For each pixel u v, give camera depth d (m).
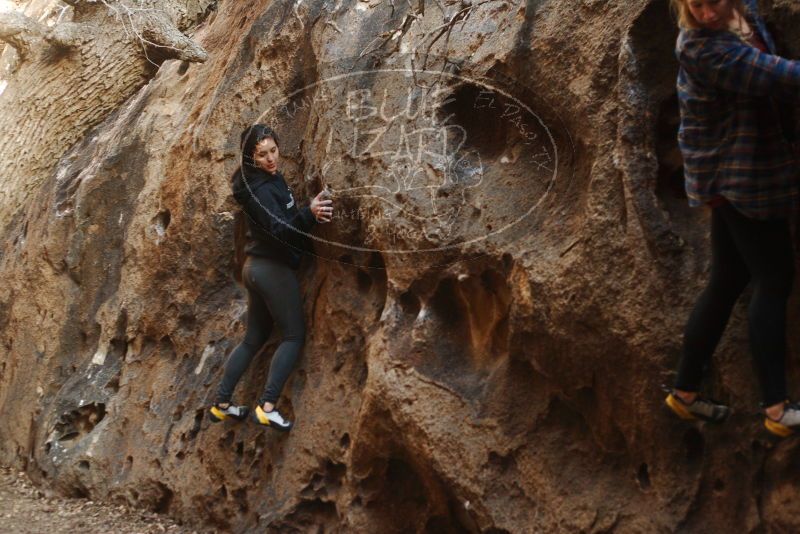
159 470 5.12
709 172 2.81
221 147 5.30
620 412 3.48
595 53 3.55
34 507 5.35
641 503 3.45
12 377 6.20
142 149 5.92
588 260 3.44
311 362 4.62
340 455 4.31
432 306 4.07
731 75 2.65
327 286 4.60
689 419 3.23
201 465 4.94
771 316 2.81
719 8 2.65
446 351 4.03
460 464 3.82
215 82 5.64
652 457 3.42
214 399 5.00
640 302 3.31
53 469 5.56
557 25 3.71
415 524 4.16
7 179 5.87
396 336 4.08
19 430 5.98
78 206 5.99
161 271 5.51
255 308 4.69
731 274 2.92
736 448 3.21
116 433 5.46
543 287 3.55
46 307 6.09
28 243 6.31
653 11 3.41
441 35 4.14
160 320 5.49
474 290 3.98
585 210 3.50
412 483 4.17
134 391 5.50
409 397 3.94
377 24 4.60
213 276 5.30
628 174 3.36
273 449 4.65
